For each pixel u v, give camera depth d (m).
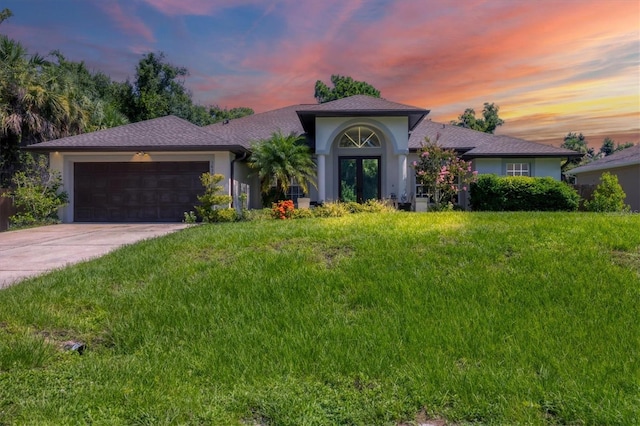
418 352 3.71
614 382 3.14
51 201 15.77
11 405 2.96
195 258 6.95
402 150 17.66
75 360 3.73
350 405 2.96
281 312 4.66
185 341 4.08
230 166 16.67
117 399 3.03
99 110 23.69
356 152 18.98
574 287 5.05
